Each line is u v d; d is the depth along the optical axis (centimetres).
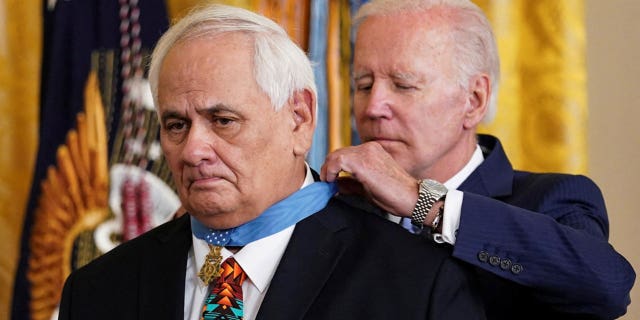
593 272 237
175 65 204
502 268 231
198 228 218
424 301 207
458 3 276
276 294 206
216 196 205
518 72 395
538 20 395
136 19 364
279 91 206
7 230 373
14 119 372
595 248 241
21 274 357
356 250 216
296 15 375
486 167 281
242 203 208
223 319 205
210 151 203
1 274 373
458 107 271
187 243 224
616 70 414
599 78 414
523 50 396
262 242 212
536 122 394
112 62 362
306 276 209
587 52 414
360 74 272
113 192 360
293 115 212
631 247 410
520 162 394
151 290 218
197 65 202
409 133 266
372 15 276
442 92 267
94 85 362
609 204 412
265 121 205
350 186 248
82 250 359
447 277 211
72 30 364
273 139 207
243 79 202
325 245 215
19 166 373
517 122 394
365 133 271
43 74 372
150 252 227
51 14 370
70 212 360
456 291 211
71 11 365
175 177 210
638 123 412
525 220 236
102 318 219
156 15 366
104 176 361
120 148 361
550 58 393
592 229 267
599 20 412
